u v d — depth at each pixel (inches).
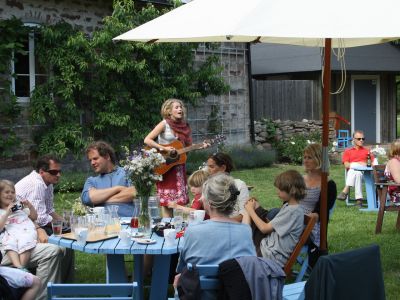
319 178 223.3
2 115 428.1
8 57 422.0
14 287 165.5
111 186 216.2
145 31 181.0
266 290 130.2
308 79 735.7
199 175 216.2
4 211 191.8
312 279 128.7
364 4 158.1
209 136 569.6
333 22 150.4
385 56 751.7
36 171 215.5
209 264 141.9
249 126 610.9
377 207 368.2
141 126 477.1
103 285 122.3
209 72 517.7
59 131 438.6
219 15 167.0
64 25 443.8
